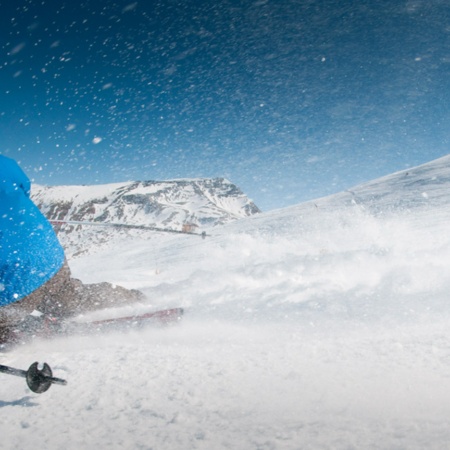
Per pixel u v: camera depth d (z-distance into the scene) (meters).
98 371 2.17
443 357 1.84
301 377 1.77
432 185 25.41
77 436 1.39
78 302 3.48
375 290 3.75
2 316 2.96
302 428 1.25
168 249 24.19
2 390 1.99
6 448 1.36
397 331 2.51
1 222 3.02
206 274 6.00
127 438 1.33
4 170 3.08
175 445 1.24
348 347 2.19
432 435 1.11
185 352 2.45
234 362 2.11
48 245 3.26
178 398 1.65
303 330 2.85
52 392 1.90
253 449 1.15
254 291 4.52
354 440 1.13
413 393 1.45
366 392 1.51
